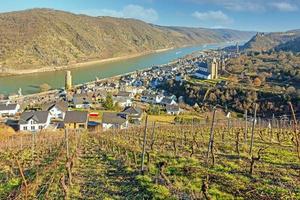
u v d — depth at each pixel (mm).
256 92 134000
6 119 105000
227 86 148500
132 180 30328
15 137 72000
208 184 26766
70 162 34281
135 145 46031
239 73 184500
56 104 113000
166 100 144875
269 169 29891
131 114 104562
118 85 178000
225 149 38938
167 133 55594
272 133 51375
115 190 28516
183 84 166625
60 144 52688
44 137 63406
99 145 49312
